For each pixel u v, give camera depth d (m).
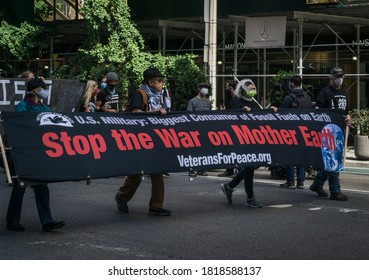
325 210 10.16
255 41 21.41
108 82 14.16
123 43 22.31
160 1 22.59
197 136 9.48
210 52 20.89
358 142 17.98
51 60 26.09
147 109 9.51
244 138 9.92
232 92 15.14
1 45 26.38
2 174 14.51
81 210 10.14
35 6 26.39
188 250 7.56
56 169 8.22
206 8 20.75
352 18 21.50
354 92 23.56
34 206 10.50
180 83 20.89
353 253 7.43
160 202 9.72
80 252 7.47
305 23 22.28
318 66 24.41
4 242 7.94
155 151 9.05
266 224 9.04
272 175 14.36
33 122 8.20
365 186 13.23
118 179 13.84
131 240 8.09
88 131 8.58
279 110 10.53
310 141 10.64
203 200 11.16
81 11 22.56
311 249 7.61
